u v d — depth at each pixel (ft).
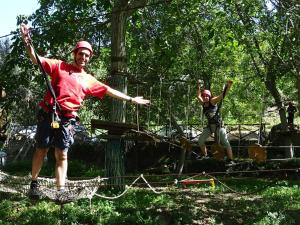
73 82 20.25
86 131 94.58
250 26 56.39
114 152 55.21
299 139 86.69
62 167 20.97
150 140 49.26
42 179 27.04
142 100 22.08
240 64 84.84
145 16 60.85
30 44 19.38
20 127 86.69
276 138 85.81
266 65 73.31
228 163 41.96
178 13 54.80
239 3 55.42
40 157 21.17
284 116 83.66
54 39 54.65
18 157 91.61
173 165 86.28
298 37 46.68
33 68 55.21
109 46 70.33
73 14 56.59
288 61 52.80
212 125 39.75
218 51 67.36
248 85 88.02
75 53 20.71
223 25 58.29
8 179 26.43
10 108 57.36
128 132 47.44
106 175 55.36
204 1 59.00
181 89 72.95
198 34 70.54
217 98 39.22
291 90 89.40
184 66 73.15
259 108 96.07
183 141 42.63
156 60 66.49
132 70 69.62
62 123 20.17
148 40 64.23
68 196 23.18
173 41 63.31
